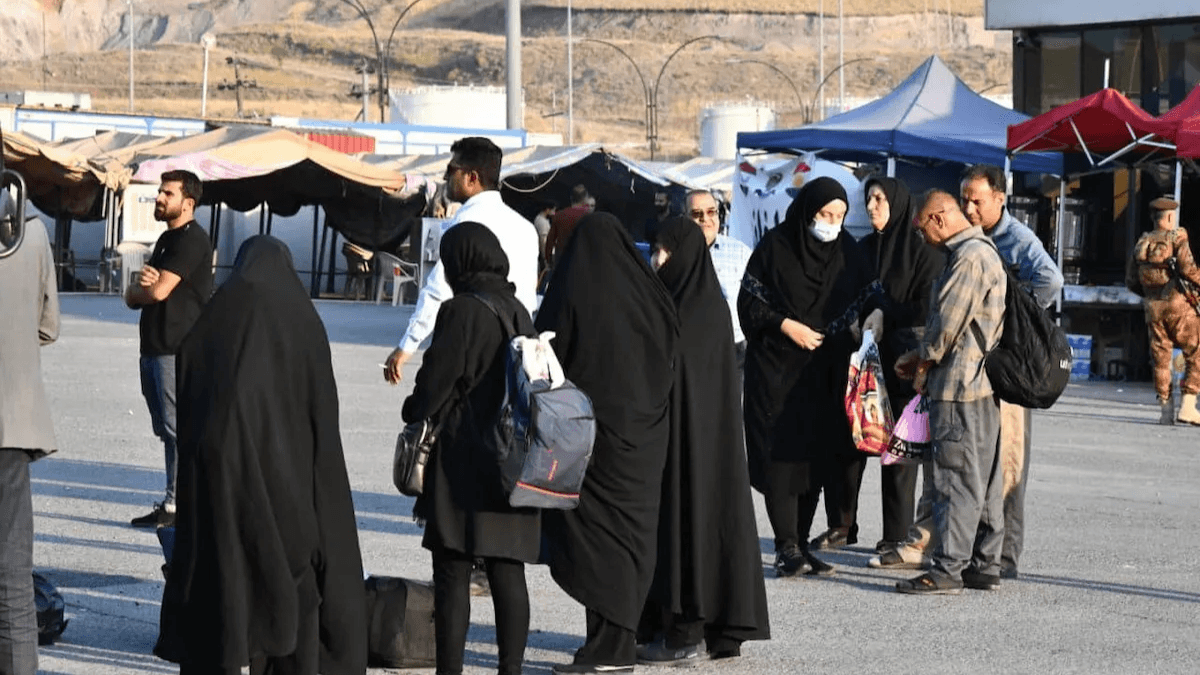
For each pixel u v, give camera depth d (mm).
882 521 11898
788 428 10516
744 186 23250
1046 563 11359
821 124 25188
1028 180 28062
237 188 46625
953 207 10078
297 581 7086
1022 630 9391
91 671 8109
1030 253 10773
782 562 10703
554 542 8078
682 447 8438
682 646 8523
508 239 9703
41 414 7141
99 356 25750
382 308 42344
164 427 11695
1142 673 8484
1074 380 26203
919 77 25922
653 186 45812
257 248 7188
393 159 50344
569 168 46250
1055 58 28516
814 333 10305
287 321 7105
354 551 7254
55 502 12836
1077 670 8523
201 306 11609
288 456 7059
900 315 10828
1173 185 26453
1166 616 9828
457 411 7676
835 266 10383
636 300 8109
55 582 10031
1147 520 13148
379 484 13859
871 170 27141
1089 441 18312
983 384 10109
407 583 8336
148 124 57062
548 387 7516
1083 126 23250
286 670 7121
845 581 10680
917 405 10375
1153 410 21891
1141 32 27531
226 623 6852
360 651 7246
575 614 9602
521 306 7844
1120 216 27156
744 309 10484
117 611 9352
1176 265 19969
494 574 7730
